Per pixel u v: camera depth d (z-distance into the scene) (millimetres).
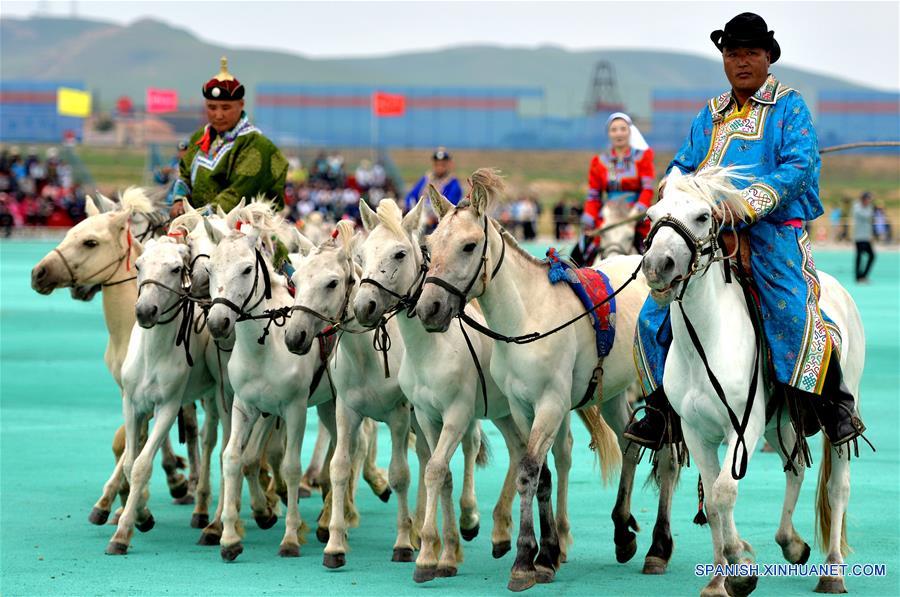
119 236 13445
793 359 9695
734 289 9734
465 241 10227
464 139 121062
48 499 13656
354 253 11492
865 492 13844
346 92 112062
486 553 11734
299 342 10930
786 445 10492
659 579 10688
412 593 10172
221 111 14117
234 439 11633
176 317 12227
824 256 61656
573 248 17531
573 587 10414
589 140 129375
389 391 11430
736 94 10406
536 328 10680
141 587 10258
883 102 107938
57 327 30953
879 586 10398
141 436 13062
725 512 9383
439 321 10164
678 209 9180
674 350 9836
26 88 103938
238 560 11352
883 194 111875
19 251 54625
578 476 15133
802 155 9836
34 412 19141
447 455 10836
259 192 14023
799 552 10656
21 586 10250
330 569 11008
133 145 99562
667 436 10398
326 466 12461
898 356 25969
